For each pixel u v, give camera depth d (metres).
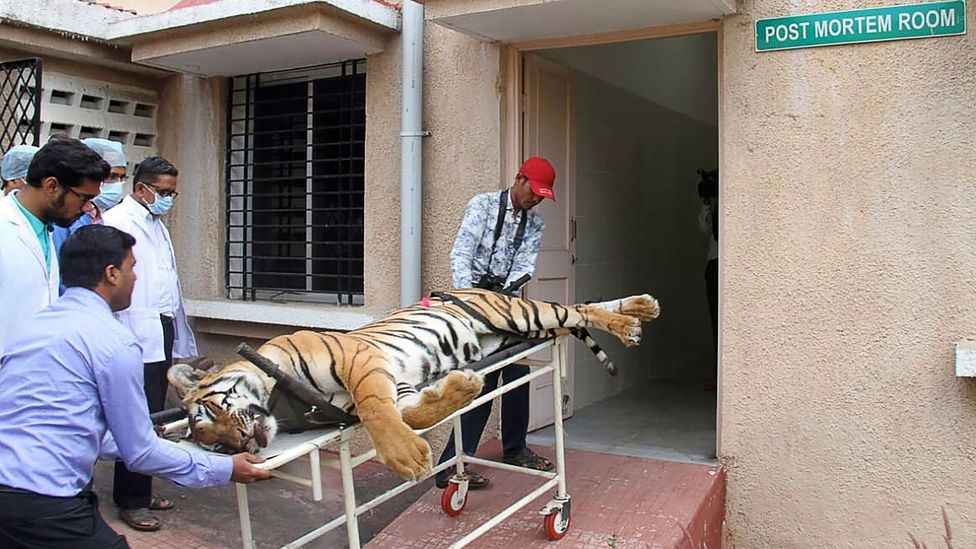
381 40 5.29
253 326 5.86
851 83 4.09
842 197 4.12
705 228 7.26
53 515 2.44
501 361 3.40
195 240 6.27
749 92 4.30
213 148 6.16
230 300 6.12
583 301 6.15
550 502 3.85
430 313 3.36
